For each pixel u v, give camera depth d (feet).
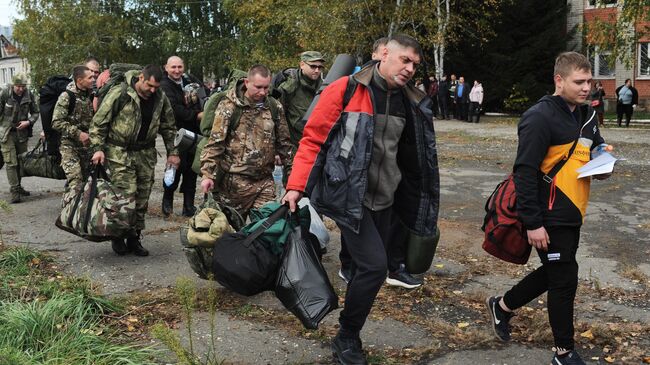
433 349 13.34
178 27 137.59
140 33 134.92
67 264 19.17
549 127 11.53
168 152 20.90
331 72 16.33
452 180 37.19
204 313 15.24
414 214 12.80
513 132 71.26
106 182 18.85
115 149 19.24
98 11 129.08
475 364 12.66
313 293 12.05
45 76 122.31
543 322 14.37
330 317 14.98
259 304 15.81
